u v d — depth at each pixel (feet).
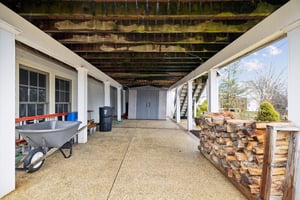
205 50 14.55
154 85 45.29
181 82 31.73
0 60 8.09
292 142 6.98
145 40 12.59
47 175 10.75
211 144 12.87
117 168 11.92
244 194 8.70
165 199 8.38
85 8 9.05
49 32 11.61
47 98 19.48
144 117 45.21
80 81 18.16
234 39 12.08
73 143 18.63
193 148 17.13
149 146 17.74
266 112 14.30
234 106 30.55
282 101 24.61
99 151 15.80
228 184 9.87
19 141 13.71
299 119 6.93
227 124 10.25
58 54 13.03
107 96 29.17
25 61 15.85
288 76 7.42
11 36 8.61
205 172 11.43
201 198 8.50
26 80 16.31
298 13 6.79
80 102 18.40
